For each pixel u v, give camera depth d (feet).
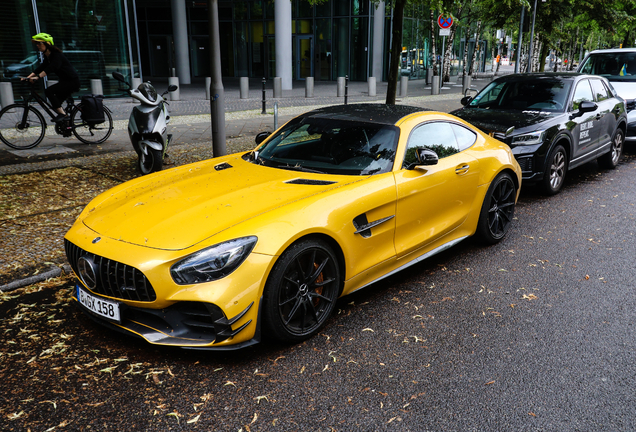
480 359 9.86
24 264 13.84
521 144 21.04
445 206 13.91
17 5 47.98
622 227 18.28
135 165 25.77
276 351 10.05
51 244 15.30
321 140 13.37
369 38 90.99
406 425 7.95
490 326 11.19
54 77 51.01
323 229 10.13
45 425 7.86
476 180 14.92
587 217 19.51
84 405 8.36
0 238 15.71
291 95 62.95
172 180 12.65
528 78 25.64
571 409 8.37
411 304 12.24
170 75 103.40
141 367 9.45
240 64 102.06
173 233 9.52
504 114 23.11
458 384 9.04
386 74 97.86
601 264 14.87
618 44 125.80
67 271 13.66
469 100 26.66
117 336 10.57
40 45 28.60
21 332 10.69
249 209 10.12
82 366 9.46
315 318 10.55
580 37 117.80
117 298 9.48
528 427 7.93
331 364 9.62
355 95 64.39
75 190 21.15
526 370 9.49
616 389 8.92
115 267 9.30
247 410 8.27
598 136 25.53
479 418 8.13
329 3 92.73
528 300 12.51
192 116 43.93
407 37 99.25
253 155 13.87
